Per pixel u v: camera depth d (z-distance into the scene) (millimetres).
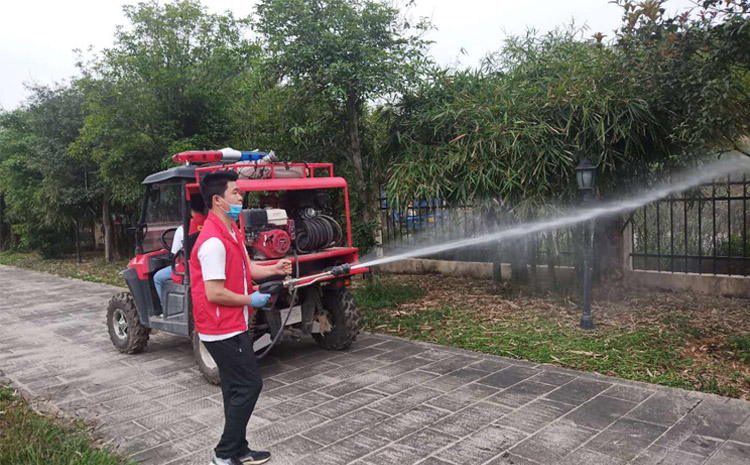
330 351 5875
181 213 5516
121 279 12906
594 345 5496
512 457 3346
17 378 5551
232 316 3221
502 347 5629
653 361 4957
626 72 6441
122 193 12836
